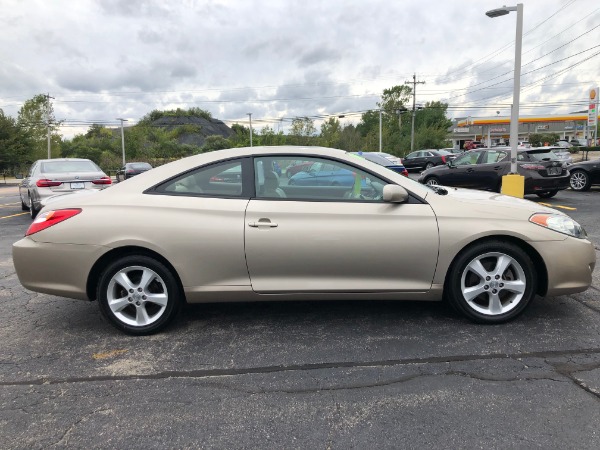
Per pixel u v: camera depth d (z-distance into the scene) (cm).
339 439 241
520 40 1059
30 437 247
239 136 6856
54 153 5788
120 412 270
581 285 369
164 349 351
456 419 255
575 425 247
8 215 1199
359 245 357
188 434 248
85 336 379
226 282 364
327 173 374
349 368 315
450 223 360
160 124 10500
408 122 7488
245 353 341
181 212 361
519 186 998
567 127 7744
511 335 358
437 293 370
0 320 419
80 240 359
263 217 358
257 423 256
